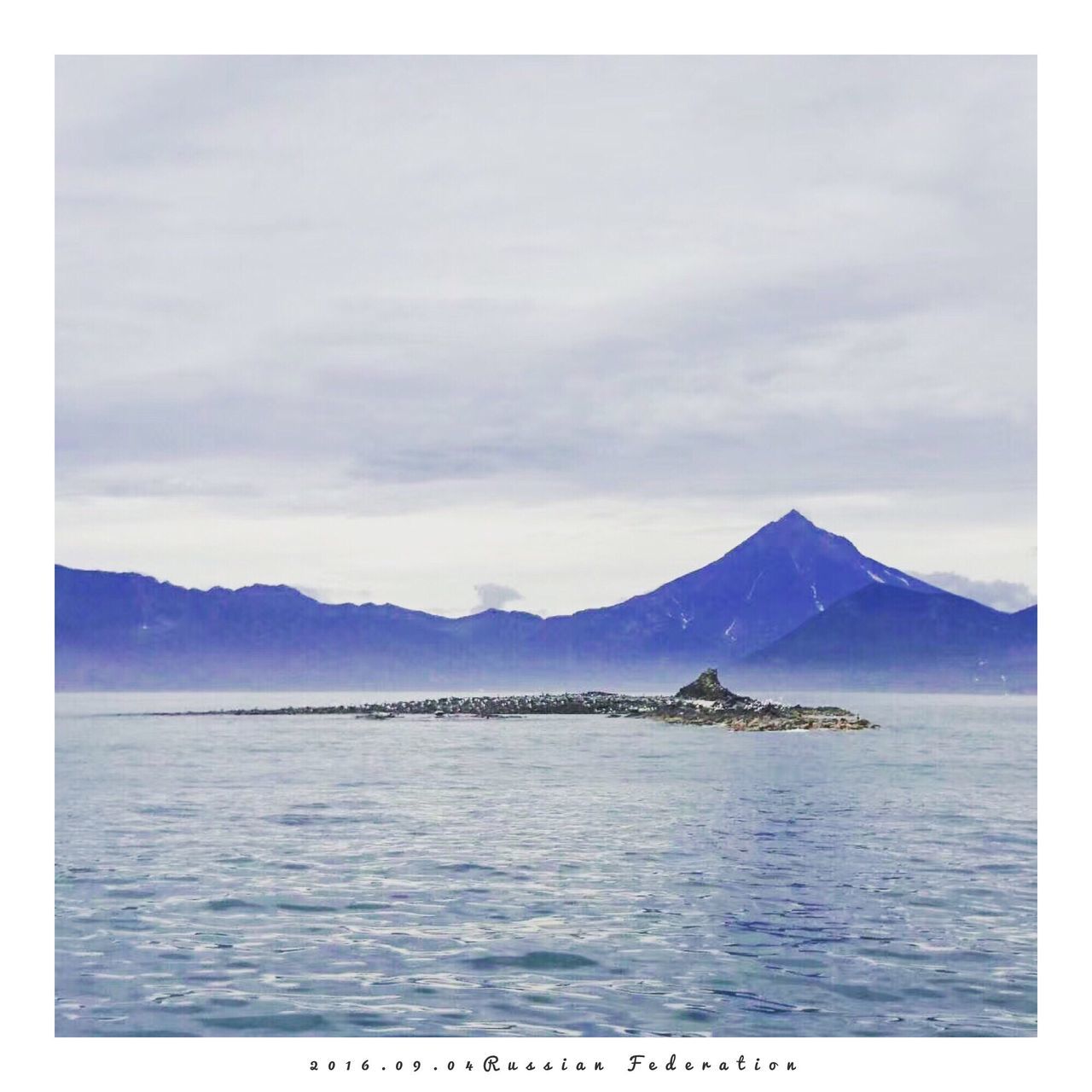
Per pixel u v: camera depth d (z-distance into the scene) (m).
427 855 23.64
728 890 20.73
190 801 30.52
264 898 20.38
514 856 23.55
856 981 16.39
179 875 22.00
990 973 16.73
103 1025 15.35
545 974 16.61
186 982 16.55
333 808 29.44
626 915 19.27
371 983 16.39
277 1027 15.10
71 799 30.91
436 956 17.36
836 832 25.97
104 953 17.72
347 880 21.58
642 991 16.00
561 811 28.80
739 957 17.22
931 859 23.09
